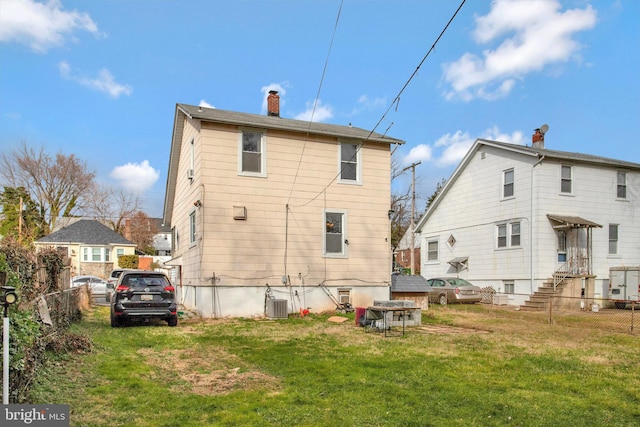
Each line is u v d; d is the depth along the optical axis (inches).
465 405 224.5
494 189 948.0
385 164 712.4
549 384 267.0
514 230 897.5
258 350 362.0
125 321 511.8
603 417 212.2
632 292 832.3
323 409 214.7
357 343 403.5
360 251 685.9
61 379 246.1
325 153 675.4
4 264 220.5
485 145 973.2
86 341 330.3
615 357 354.0
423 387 254.1
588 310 813.2
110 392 233.8
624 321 607.5
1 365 189.0
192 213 668.7
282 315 598.5
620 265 914.1
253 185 628.7
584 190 891.4
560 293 807.7
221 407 215.5
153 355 334.6
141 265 1788.9
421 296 721.6
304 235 652.7
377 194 703.1
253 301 614.5
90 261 1604.3
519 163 889.5
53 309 353.1
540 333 484.4
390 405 221.9
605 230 906.7
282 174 646.5
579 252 870.4
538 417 209.5
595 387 263.9
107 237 1663.4
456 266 1042.1
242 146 627.5
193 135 672.4
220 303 597.3
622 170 940.6
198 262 608.1
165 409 211.2
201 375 279.1
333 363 312.8
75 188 2092.8
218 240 604.4
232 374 282.4
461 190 1044.5
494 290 927.7
